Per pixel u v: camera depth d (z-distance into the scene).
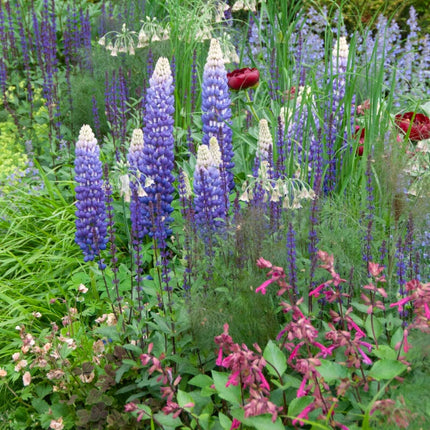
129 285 3.83
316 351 2.66
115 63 5.81
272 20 5.70
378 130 3.96
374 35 6.43
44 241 4.41
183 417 2.60
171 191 4.03
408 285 2.28
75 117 5.68
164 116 3.91
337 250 2.93
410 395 2.23
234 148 4.63
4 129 5.87
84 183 3.79
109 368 2.91
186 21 5.60
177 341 2.86
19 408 3.14
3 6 7.47
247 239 2.93
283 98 4.73
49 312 3.77
